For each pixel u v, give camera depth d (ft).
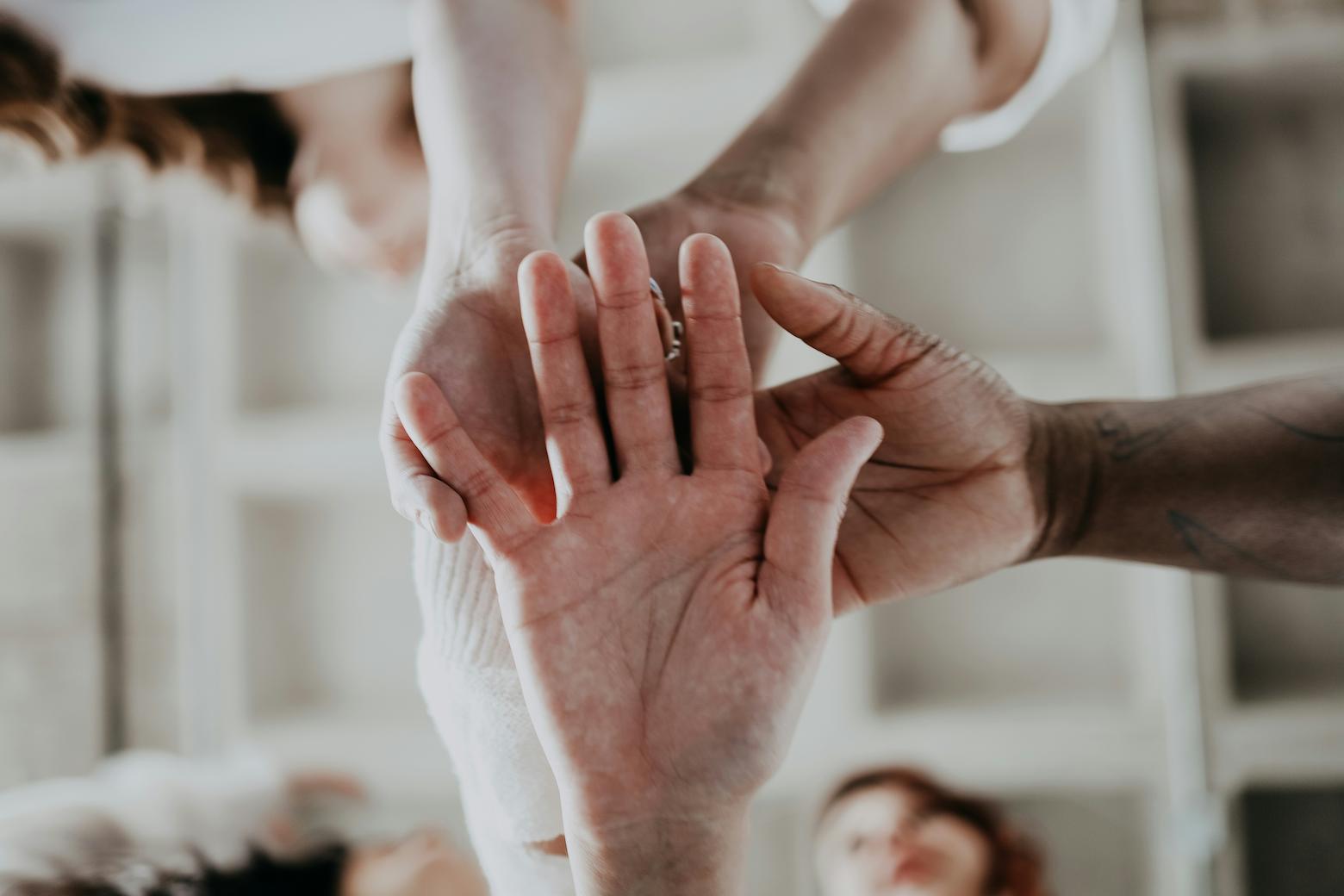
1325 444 1.74
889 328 1.62
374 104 3.42
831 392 1.78
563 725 1.51
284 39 2.45
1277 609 4.71
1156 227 4.32
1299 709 4.20
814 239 2.12
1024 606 5.00
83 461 5.53
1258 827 4.45
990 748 4.39
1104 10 2.54
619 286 1.58
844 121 2.14
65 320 5.74
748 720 1.49
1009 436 1.74
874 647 4.75
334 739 4.95
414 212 3.69
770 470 1.80
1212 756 4.14
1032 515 1.80
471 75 1.98
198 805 4.30
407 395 1.55
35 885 3.69
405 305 5.69
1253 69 4.41
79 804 4.07
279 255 5.77
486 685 1.75
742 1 5.35
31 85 2.58
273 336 5.77
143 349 5.62
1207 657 4.17
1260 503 1.75
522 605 1.54
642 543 1.57
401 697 5.58
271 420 5.26
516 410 1.71
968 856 4.16
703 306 1.60
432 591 1.78
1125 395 4.40
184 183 3.58
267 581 5.59
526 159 1.90
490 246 1.78
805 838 4.63
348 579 5.68
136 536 5.50
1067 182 5.14
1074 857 4.73
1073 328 5.08
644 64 5.40
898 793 4.27
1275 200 4.78
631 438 1.62
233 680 5.15
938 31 2.23
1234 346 4.27
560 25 2.16
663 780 1.51
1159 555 1.82
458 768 1.86
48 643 5.48
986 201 5.19
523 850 1.80
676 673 1.52
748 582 1.55
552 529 1.57
